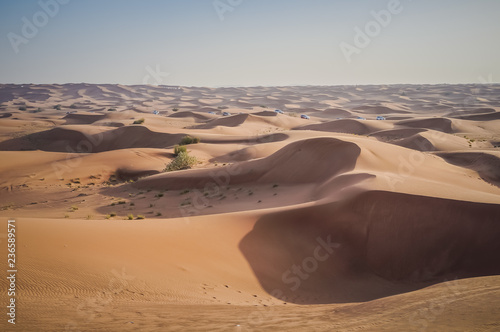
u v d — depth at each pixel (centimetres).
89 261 1213
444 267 1848
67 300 890
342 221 2069
